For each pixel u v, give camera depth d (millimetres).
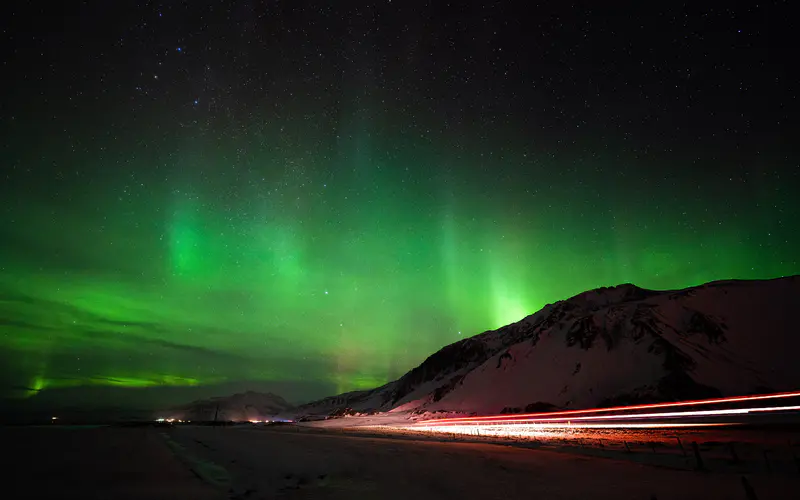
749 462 19938
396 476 19406
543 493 15023
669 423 50094
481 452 28844
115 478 18359
